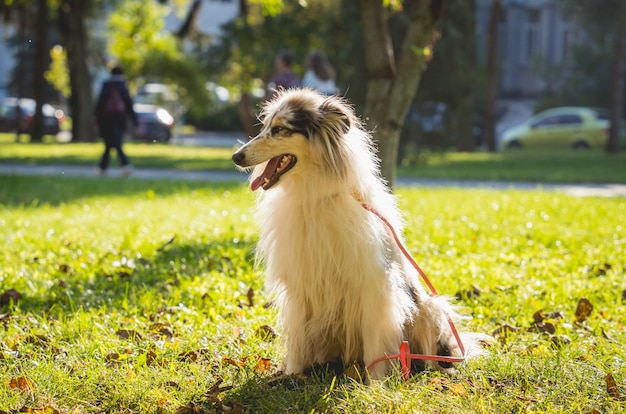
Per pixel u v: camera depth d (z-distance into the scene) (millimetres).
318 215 4293
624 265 7738
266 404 4078
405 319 4539
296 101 4348
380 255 4340
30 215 10562
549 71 40688
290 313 4594
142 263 7578
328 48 22828
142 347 4988
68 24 29875
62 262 7582
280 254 4438
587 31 36125
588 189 16359
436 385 4242
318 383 4375
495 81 30547
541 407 4023
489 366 4520
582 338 5277
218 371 4625
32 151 23891
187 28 32031
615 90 28656
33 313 5801
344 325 4527
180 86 34406
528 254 8219
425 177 18453
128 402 4141
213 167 19750
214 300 6137
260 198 4715
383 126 9133
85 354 4812
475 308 6004
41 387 4250
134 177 16609
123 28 34688
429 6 8930
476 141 37656
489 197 13250
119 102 16469
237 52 26250
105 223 9828
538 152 30906
